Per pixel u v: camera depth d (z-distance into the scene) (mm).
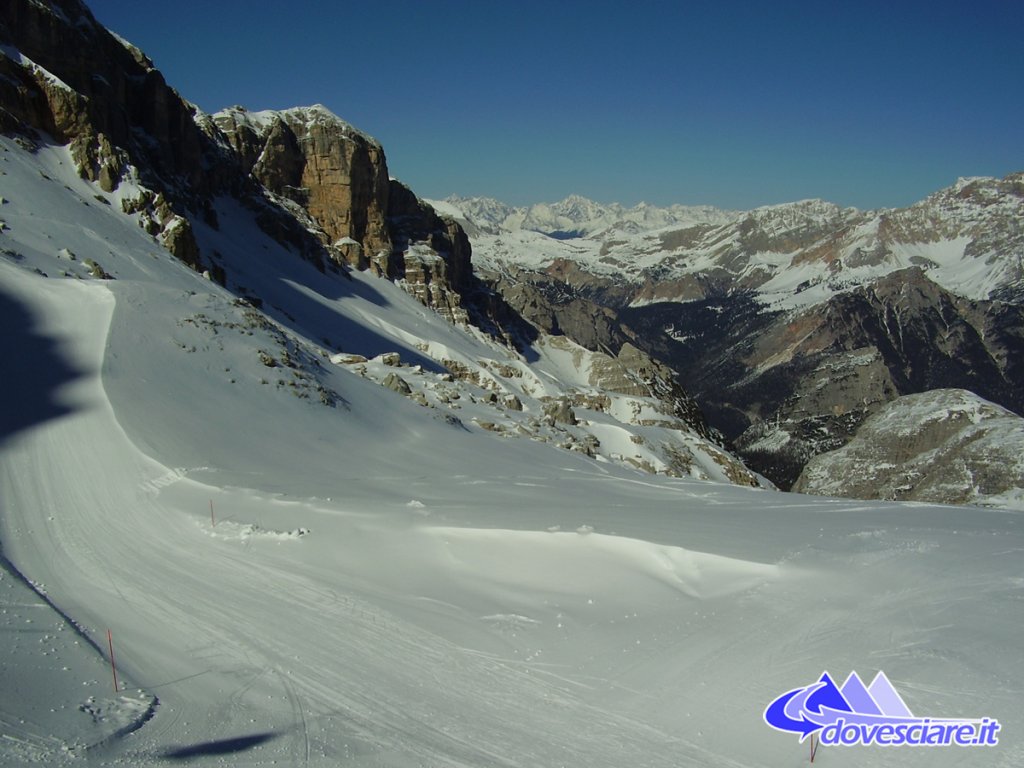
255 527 22125
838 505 27797
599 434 82562
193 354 37500
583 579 19000
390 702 13859
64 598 17422
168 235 62781
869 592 17219
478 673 14906
